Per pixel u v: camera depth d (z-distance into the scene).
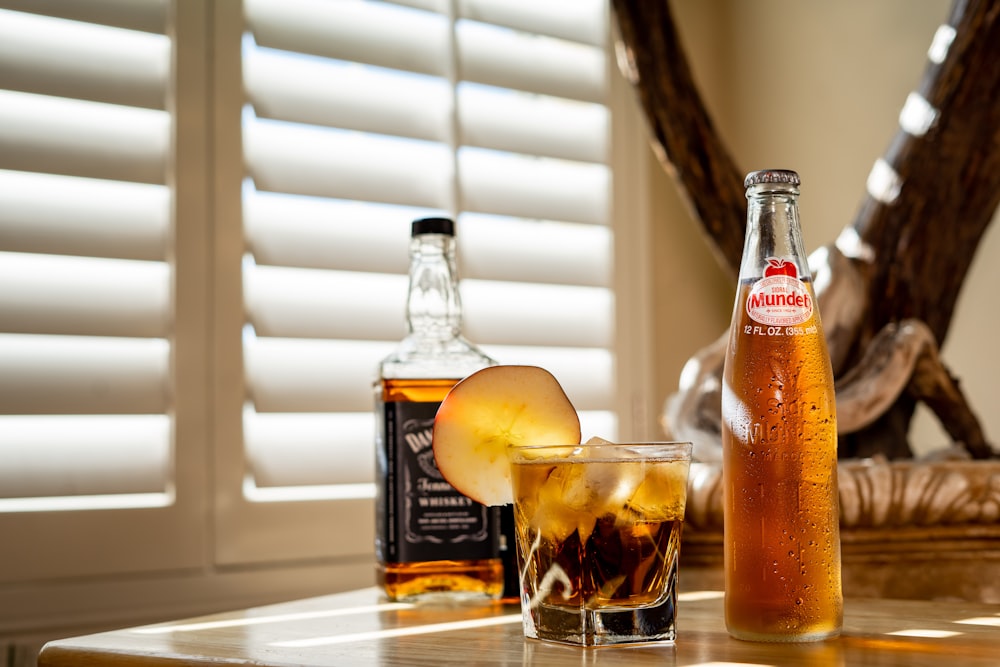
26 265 1.41
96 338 1.45
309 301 1.64
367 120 1.70
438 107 1.80
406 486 1.00
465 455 0.91
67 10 1.43
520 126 1.90
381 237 1.71
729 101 2.28
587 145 2.00
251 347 1.60
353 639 0.82
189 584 1.50
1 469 1.36
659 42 1.76
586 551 0.78
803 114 2.13
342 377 1.66
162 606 1.47
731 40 2.28
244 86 1.59
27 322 1.38
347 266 1.66
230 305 1.56
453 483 0.92
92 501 1.45
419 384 1.00
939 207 1.57
